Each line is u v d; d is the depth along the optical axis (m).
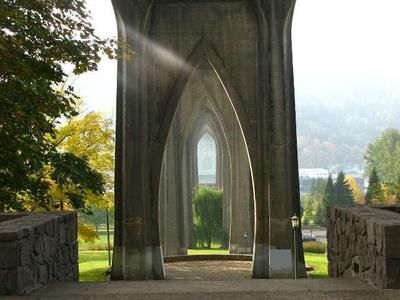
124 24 20.78
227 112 35.66
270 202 20.70
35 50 15.29
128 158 20.77
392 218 9.12
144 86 21.09
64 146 26.78
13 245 7.93
